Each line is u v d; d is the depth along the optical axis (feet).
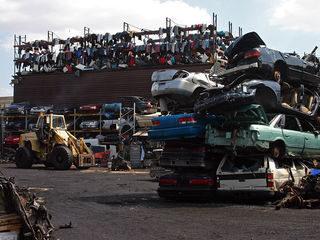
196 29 118.52
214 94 30.86
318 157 35.55
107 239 19.11
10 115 121.08
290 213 26.02
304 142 33.40
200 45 112.16
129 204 31.50
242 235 19.56
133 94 116.78
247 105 29.60
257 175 29.37
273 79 36.96
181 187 32.09
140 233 20.40
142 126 88.53
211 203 31.81
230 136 29.91
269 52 36.55
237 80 34.12
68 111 114.93
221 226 21.93
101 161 89.71
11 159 102.73
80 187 44.34
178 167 33.83
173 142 33.37
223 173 30.83
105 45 126.31
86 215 26.13
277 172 29.53
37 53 135.85
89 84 122.83
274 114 32.17
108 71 120.47
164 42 120.88
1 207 13.33
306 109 38.22
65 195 37.22
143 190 41.81
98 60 124.36
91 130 107.34
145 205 30.91
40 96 128.98
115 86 119.34
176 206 30.22
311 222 22.75
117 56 123.75
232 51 37.22
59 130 76.69
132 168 82.64
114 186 45.65
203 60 114.01
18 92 132.05
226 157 31.60
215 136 30.66
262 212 26.61
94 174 64.23
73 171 70.69
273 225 21.95
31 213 14.15
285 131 31.37
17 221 13.25
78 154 74.43
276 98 32.58
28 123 119.96
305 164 34.96
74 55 126.31
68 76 125.59
